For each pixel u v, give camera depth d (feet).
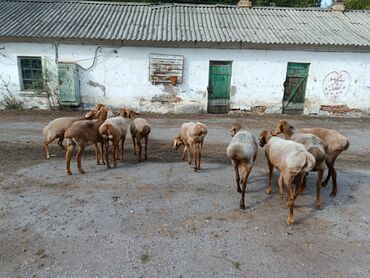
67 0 57.41
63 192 21.27
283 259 15.16
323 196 21.98
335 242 16.66
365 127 43.34
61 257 14.89
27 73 48.03
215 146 32.91
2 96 47.96
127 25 49.65
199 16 54.65
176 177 24.36
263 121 45.37
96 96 48.60
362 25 53.16
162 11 56.03
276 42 45.88
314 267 14.67
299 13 57.47
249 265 14.66
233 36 47.06
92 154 29.35
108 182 23.04
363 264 14.99
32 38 45.62
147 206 19.76
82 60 46.96
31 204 19.57
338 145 21.16
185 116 47.55
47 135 26.91
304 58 47.91
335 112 50.14
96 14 53.31
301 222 18.49
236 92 49.39
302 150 17.67
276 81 48.88
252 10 58.08
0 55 46.29
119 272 13.98
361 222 18.67
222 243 16.25
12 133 35.09
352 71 48.44
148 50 46.96
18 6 54.65
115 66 47.44
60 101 47.75
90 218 18.19
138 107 49.29
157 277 13.75
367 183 24.29
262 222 18.37
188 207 19.81
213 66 48.52
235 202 20.68
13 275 13.69
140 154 27.48
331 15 57.11
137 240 16.30
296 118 47.93
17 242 15.90
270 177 21.70
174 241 16.30
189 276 13.85
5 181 22.70
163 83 48.42
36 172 24.45
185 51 47.29
